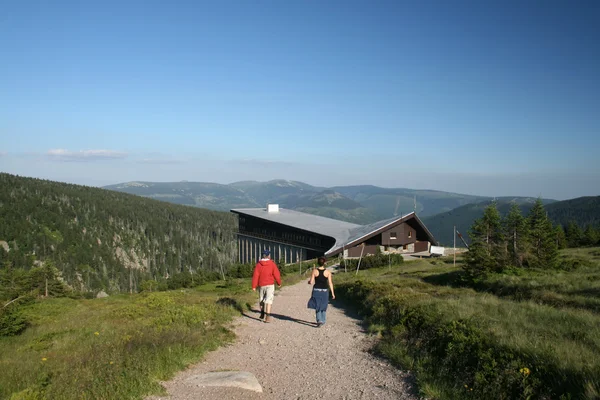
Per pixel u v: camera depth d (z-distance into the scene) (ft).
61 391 20.47
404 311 39.58
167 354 27.81
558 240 231.30
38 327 57.47
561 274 79.10
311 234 261.65
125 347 28.89
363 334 38.88
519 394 19.85
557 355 23.07
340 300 68.13
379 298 51.70
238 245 375.25
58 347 38.29
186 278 251.60
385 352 30.96
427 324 33.22
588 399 17.60
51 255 618.44
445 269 137.08
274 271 45.83
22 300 81.97
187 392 21.98
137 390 21.20
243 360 29.76
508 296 61.67
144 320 45.75
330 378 25.45
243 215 372.17
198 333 34.88
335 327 42.73
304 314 51.85
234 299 59.88
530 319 36.83
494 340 26.43
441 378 23.45
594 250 184.55
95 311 70.44
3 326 52.44
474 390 21.21
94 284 583.17
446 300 48.44
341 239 233.76
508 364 22.07
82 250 653.71
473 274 86.69
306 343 35.17
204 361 29.07
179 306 51.16
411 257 234.38
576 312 41.50
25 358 33.60
